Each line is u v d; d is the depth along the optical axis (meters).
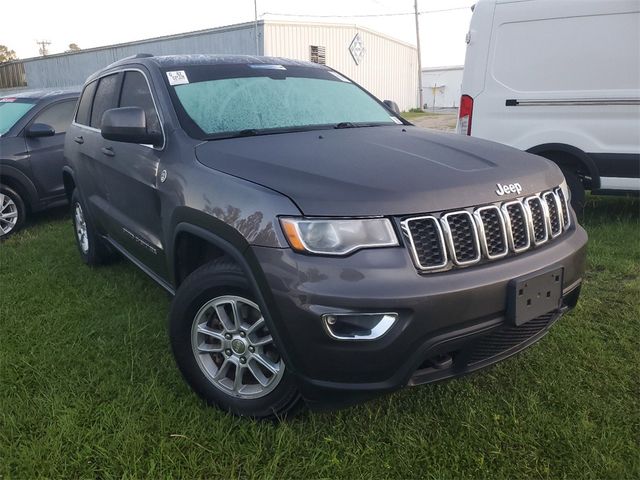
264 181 2.31
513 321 2.21
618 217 5.73
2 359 3.04
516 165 2.59
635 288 3.82
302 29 22.77
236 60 3.63
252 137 2.90
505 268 2.24
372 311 2.00
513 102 5.55
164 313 3.63
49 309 3.77
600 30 5.12
